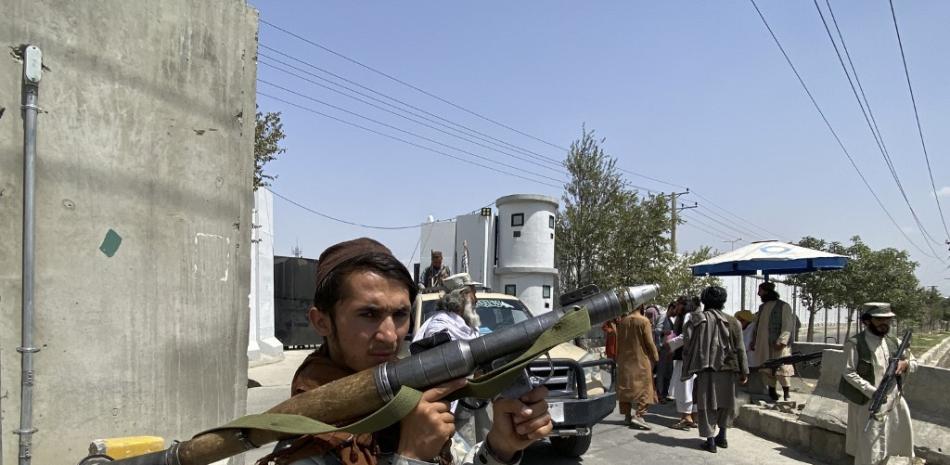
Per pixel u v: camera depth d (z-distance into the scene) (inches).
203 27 154.3
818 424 233.3
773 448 245.8
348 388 39.6
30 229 107.7
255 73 178.7
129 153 130.8
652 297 46.2
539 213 705.0
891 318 183.8
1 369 104.2
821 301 780.0
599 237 759.1
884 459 181.8
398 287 48.4
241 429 40.1
